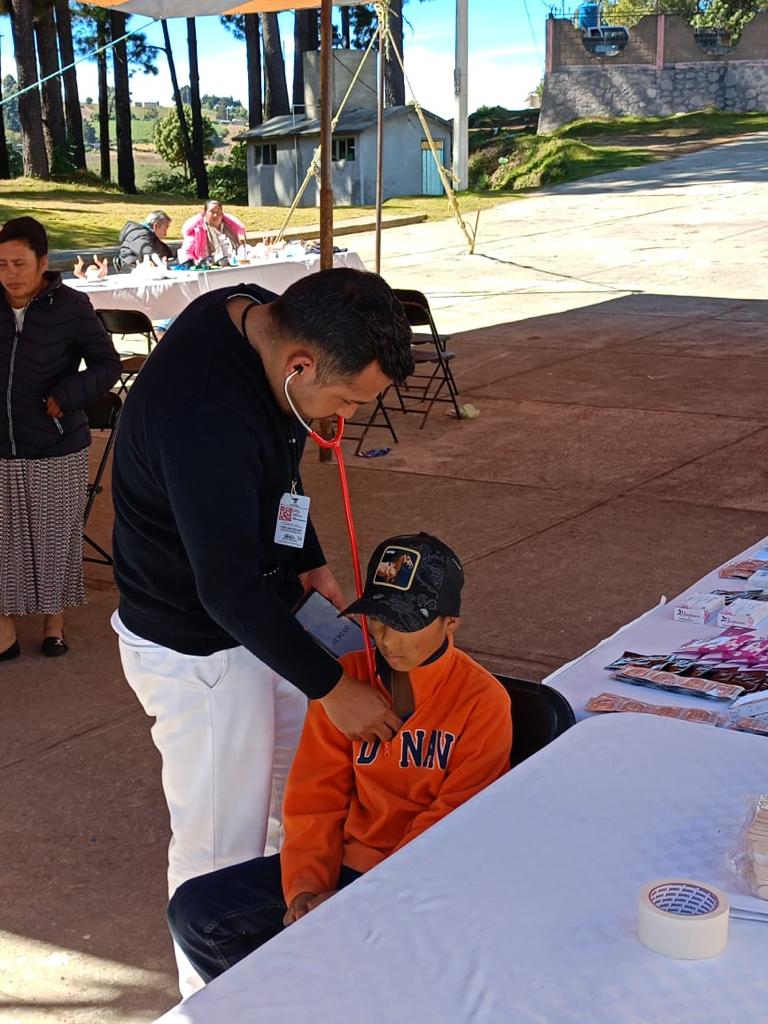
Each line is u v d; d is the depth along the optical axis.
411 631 2.24
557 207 23.55
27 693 4.56
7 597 4.73
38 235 4.43
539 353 10.92
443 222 23.06
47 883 3.35
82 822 3.65
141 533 2.43
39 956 3.04
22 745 4.14
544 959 1.60
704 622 3.23
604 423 8.36
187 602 2.48
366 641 2.42
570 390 9.42
